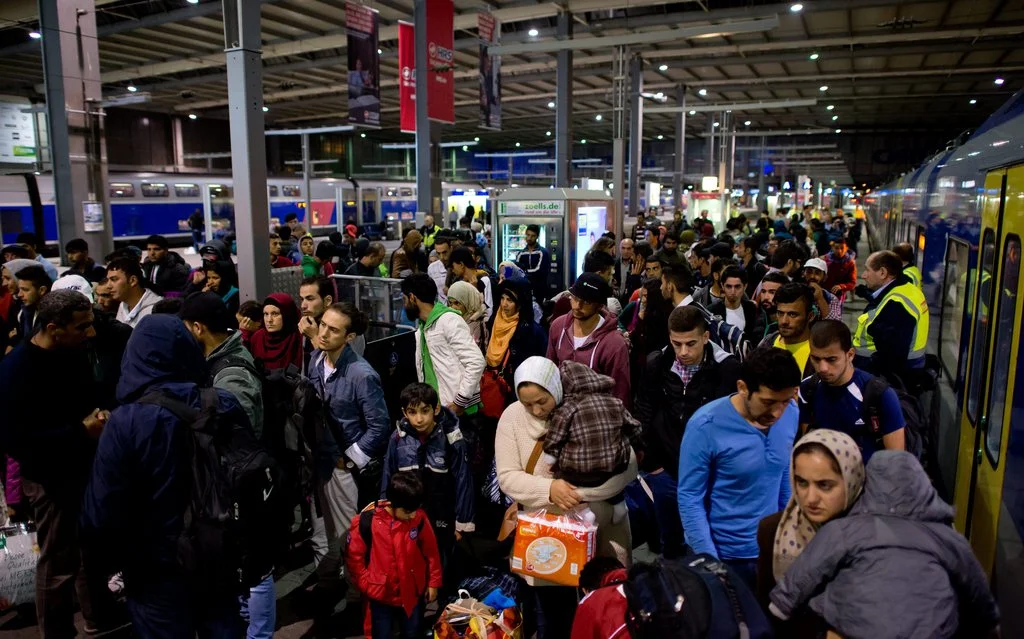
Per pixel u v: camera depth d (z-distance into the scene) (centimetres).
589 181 3098
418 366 446
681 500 274
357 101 1414
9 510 373
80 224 1245
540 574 292
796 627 190
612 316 410
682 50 2464
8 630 365
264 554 260
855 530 174
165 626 256
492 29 1689
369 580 318
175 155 4278
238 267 661
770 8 1953
